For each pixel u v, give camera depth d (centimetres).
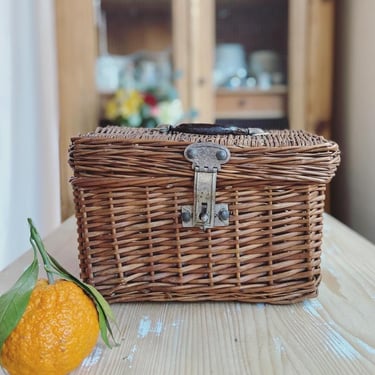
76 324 36
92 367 38
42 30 103
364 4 94
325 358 39
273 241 47
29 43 99
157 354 39
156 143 45
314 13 107
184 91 117
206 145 45
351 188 102
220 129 51
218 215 46
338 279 54
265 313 46
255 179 45
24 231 98
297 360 38
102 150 46
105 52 117
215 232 47
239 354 39
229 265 47
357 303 48
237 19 115
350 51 103
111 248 47
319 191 47
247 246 47
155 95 115
